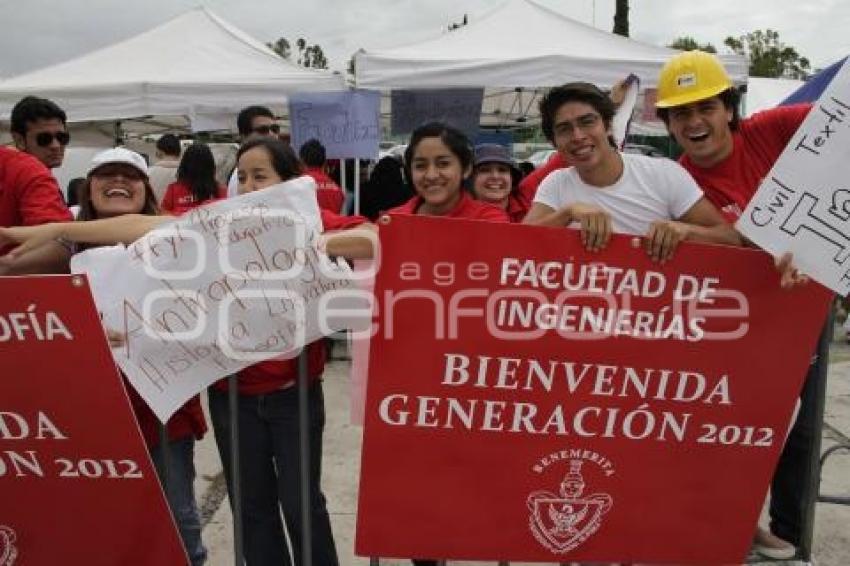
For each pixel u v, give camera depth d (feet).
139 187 7.87
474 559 6.72
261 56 24.84
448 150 7.68
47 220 9.05
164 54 24.75
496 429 6.52
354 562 10.40
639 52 23.17
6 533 6.73
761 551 9.77
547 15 25.31
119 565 6.81
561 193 7.86
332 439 14.76
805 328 6.49
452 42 23.98
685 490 6.73
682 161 9.25
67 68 24.56
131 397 7.39
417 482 6.58
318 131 22.97
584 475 6.64
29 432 6.44
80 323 6.13
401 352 6.34
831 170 6.15
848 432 14.99
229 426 7.55
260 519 7.95
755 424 6.66
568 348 6.40
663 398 6.56
